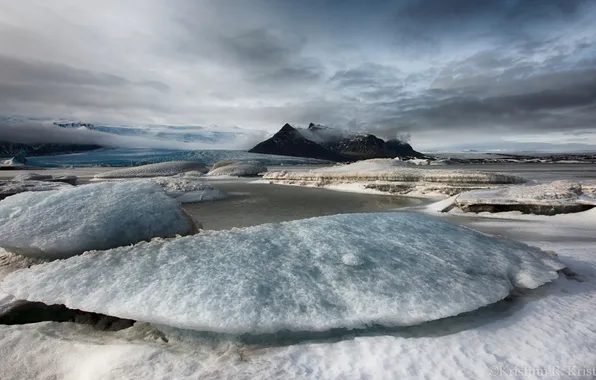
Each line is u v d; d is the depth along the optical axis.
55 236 6.02
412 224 6.87
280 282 4.58
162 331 4.20
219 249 5.44
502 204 14.84
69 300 4.37
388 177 27.03
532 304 4.68
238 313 4.00
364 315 4.06
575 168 81.62
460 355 3.56
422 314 4.10
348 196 23.81
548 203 14.08
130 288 4.48
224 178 45.81
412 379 3.21
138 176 47.31
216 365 3.45
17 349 3.89
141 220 6.78
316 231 6.23
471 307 4.31
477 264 5.37
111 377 3.29
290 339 3.98
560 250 7.98
